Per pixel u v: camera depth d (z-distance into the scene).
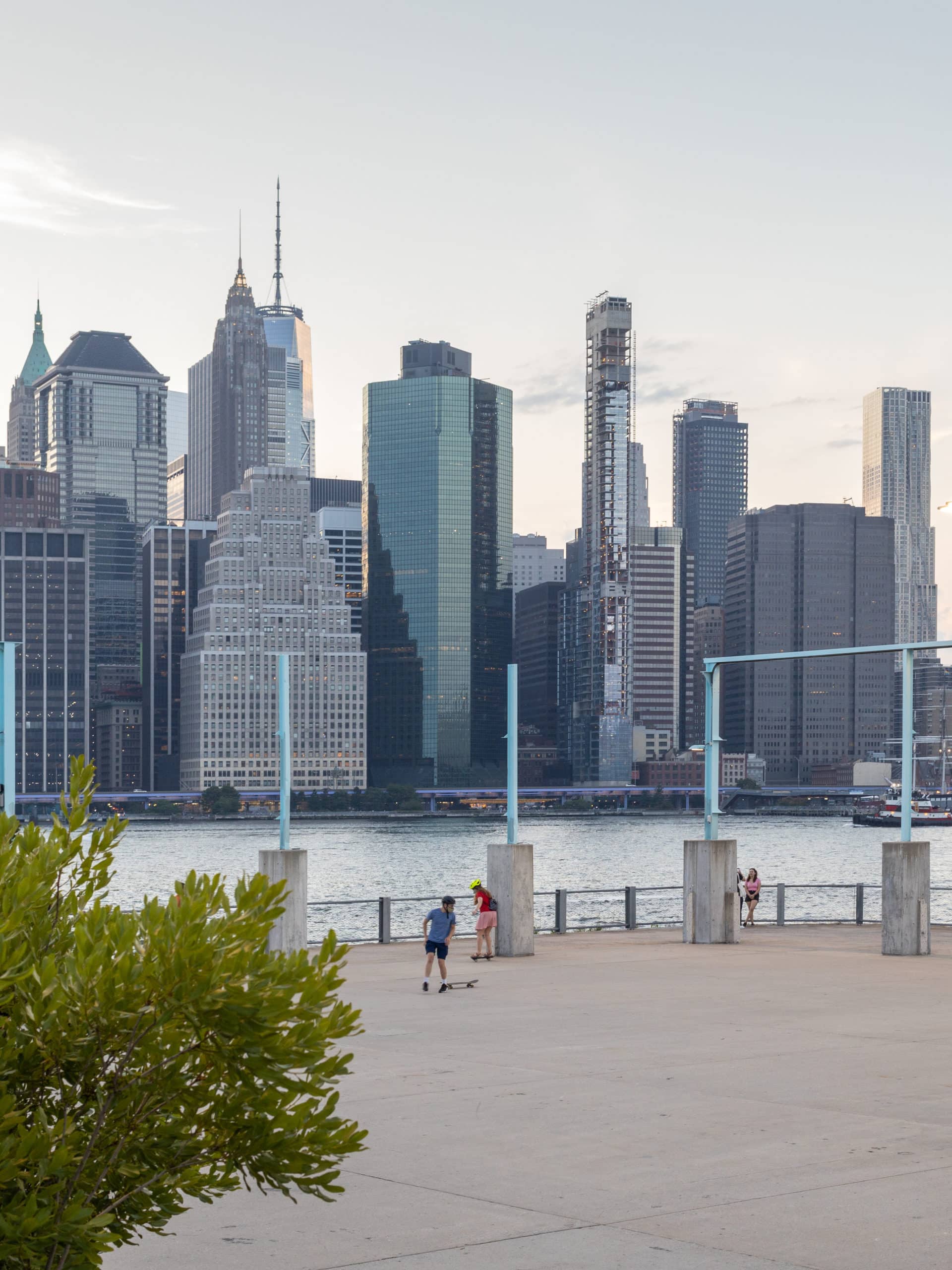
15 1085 5.43
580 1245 9.27
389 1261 8.98
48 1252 5.22
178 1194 5.84
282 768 29.98
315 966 5.68
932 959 29.22
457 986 24.09
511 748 30.69
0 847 6.12
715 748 34.28
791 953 30.56
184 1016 5.42
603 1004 21.95
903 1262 8.88
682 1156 11.75
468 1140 12.43
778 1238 9.41
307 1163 5.74
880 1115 13.39
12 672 23.42
